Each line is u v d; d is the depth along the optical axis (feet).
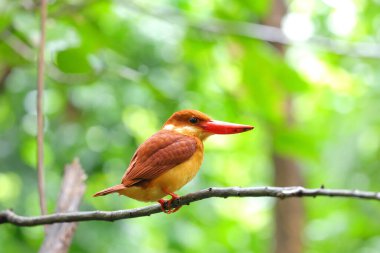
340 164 57.06
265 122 34.53
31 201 47.75
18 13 29.19
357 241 61.05
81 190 22.50
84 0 33.17
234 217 69.82
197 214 52.47
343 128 59.41
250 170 70.74
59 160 44.75
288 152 33.60
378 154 56.95
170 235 51.42
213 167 56.44
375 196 16.57
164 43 44.60
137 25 44.29
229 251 63.82
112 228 44.34
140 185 20.53
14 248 45.24
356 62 55.93
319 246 62.75
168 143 21.18
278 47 42.86
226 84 39.88
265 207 69.62
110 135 45.24
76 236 42.78
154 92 30.99
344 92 45.52
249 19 42.68
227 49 34.14
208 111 41.42
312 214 65.72
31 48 31.91
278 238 48.88
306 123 65.77
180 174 21.02
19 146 47.67
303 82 32.55
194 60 39.34
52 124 47.83
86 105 45.75
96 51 34.14
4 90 47.83
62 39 28.12
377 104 58.39
